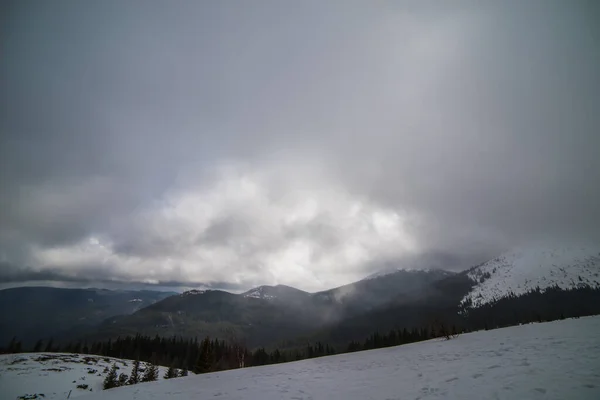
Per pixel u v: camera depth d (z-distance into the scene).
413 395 10.20
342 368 18.59
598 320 22.62
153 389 18.17
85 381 47.97
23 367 51.00
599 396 7.41
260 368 23.39
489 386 9.63
